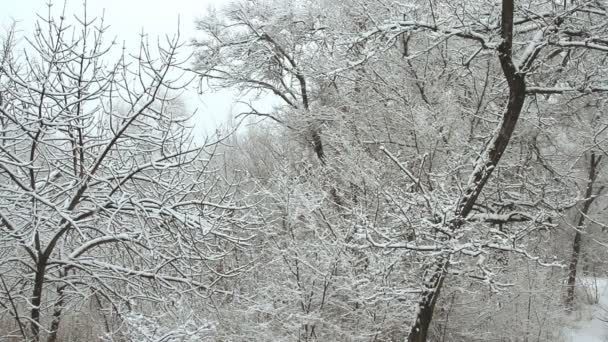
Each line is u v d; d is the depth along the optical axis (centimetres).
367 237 664
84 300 824
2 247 786
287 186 882
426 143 960
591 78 766
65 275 817
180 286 845
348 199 977
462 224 746
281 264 858
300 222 889
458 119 982
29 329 768
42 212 687
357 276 799
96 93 720
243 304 856
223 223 834
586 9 745
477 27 805
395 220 773
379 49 835
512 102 763
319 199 886
